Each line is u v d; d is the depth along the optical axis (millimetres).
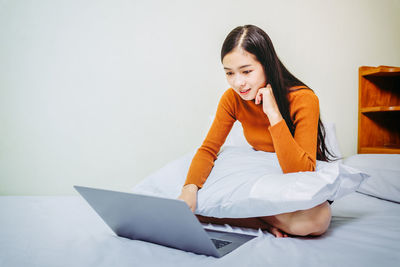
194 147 1787
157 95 1725
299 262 598
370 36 2121
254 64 932
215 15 1810
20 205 1200
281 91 983
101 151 1646
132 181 1692
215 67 1828
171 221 657
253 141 1156
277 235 800
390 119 2102
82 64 1619
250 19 1848
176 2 1750
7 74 1538
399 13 2199
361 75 2029
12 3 1543
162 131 1733
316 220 754
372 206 1151
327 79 1960
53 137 1585
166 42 1736
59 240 769
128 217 738
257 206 771
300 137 938
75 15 1610
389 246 699
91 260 622
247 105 1094
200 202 917
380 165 1374
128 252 676
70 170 1604
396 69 1831
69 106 1604
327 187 723
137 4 1694
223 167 985
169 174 1161
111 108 1659
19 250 685
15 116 1548
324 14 1970
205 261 622
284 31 1876
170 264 600
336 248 688
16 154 1548
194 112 1787
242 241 773
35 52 1566
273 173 880
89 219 1025
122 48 1673
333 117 1957
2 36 1533
